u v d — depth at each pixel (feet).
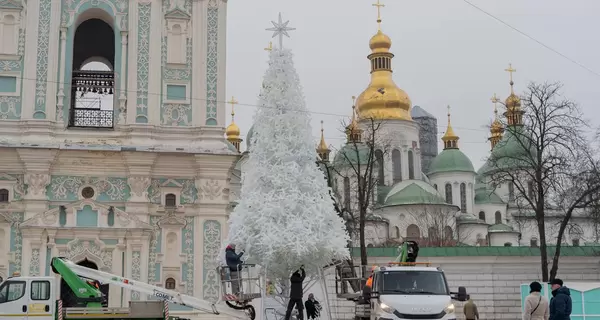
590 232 241.14
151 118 129.59
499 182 179.32
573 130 156.76
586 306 122.62
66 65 129.80
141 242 124.26
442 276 81.61
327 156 240.32
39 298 93.09
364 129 277.44
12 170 124.88
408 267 82.28
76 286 96.27
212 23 133.90
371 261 159.84
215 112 131.23
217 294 125.59
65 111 128.57
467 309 117.39
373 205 262.67
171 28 132.98
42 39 129.18
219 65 132.67
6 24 128.88
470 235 288.10
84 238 123.03
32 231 121.60
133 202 125.80
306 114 80.69
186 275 126.21
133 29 131.54
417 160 305.32
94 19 142.00
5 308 92.48
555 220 260.21
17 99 127.24
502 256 157.89
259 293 85.15
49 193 125.29
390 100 303.48
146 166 126.93
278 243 75.82
